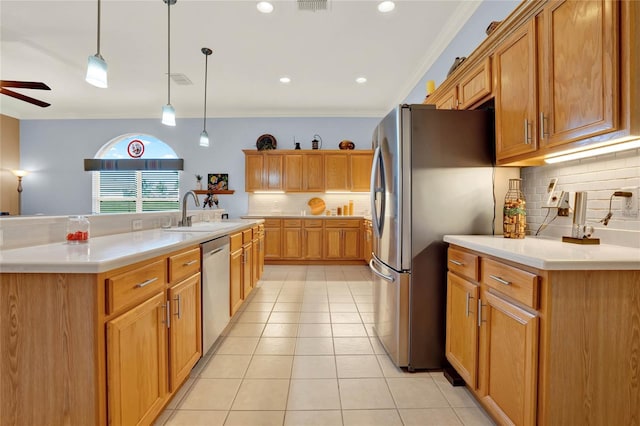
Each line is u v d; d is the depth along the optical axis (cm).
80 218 172
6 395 114
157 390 150
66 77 467
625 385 120
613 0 116
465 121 208
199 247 204
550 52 148
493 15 251
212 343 223
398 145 206
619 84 116
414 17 312
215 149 627
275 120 625
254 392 184
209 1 290
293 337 259
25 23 328
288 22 322
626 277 120
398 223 207
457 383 191
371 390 186
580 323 119
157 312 151
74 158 638
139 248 146
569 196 183
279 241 567
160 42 364
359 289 403
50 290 113
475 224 209
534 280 121
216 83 483
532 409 122
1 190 606
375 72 442
